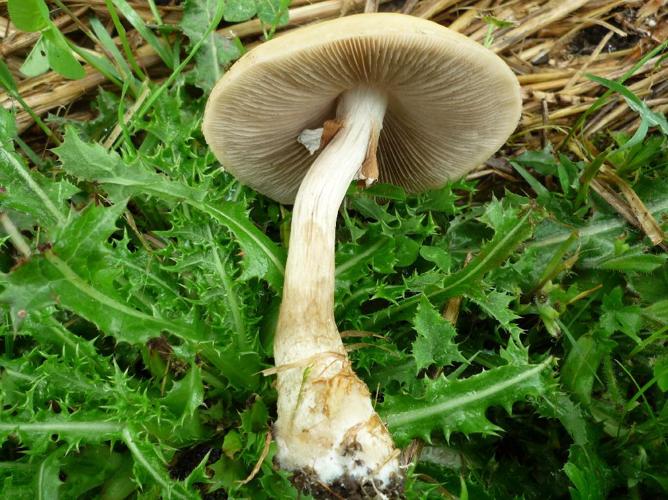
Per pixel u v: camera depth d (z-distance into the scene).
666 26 0.23
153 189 0.15
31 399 0.13
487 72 0.13
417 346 0.14
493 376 0.14
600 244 0.18
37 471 0.13
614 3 0.23
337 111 0.17
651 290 0.18
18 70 0.21
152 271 0.16
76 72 0.18
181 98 0.20
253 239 0.15
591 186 0.19
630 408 0.15
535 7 0.23
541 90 0.23
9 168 0.16
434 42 0.12
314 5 0.22
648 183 0.19
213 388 0.15
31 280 0.11
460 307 0.17
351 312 0.16
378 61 0.14
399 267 0.18
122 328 0.13
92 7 0.21
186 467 0.14
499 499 0.15
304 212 0.15
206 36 0.19
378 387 0.15
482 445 0.16
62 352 0.14
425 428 0.14
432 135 0.18
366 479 0.13
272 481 0.13
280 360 0.14
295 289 0.14
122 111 0.18
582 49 0.23
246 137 0.17
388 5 0.23
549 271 0.17
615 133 0.20
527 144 0.22
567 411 0.15
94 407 0.14
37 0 0.15
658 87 0.22
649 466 0.15
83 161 0.15
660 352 0.17
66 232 0.12
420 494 0.14
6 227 0.16
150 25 0.21
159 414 0.13
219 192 0.18
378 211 0.18
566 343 0.17
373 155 0.16
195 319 0.14
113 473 0.14
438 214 0.20
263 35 0.22
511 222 0.15
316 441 0.13
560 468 0.16
